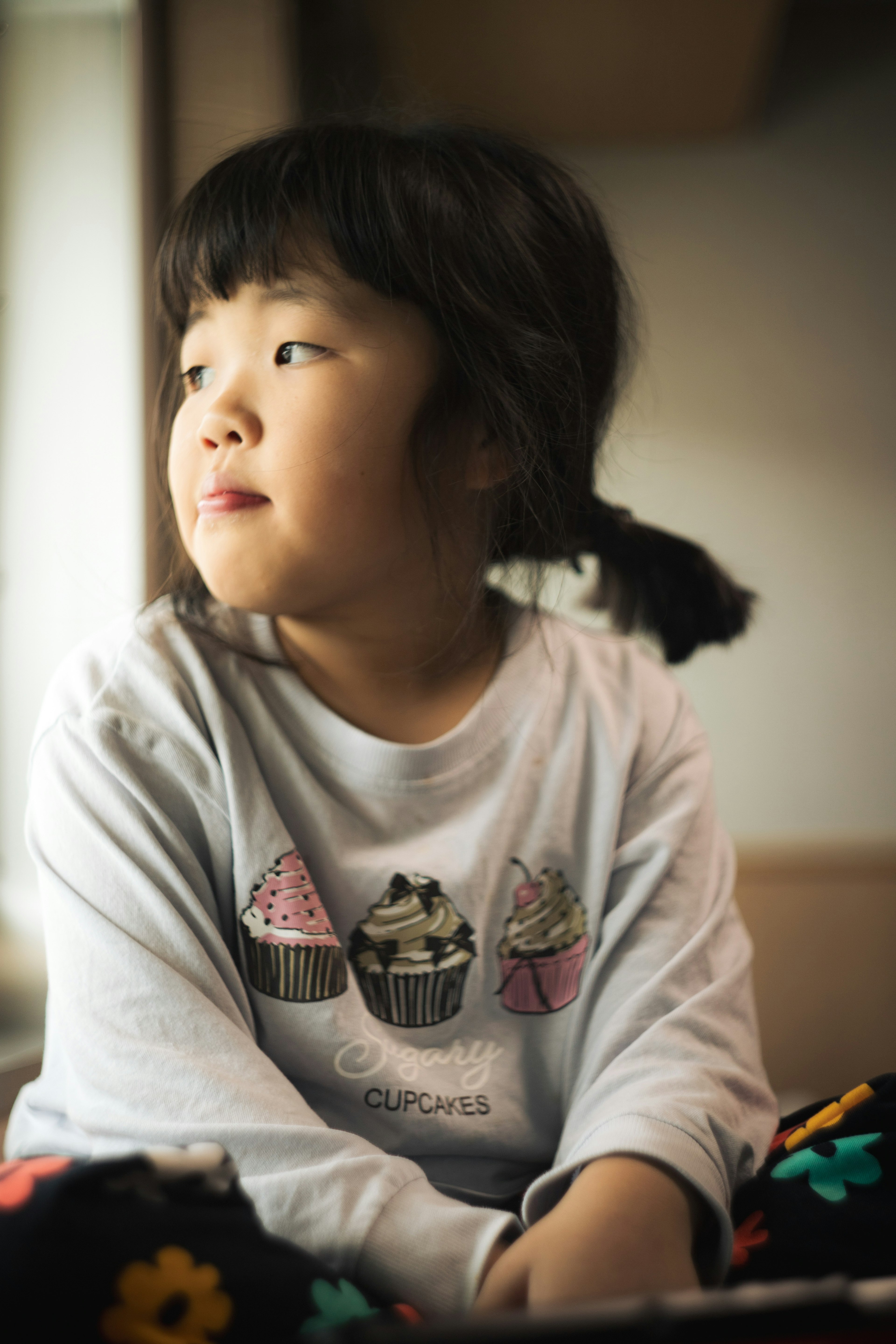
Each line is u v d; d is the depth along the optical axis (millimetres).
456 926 612
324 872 608
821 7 2250
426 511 604
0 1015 969
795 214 2170
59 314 1083
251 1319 356
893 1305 311
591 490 731
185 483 602
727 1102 546
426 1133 572
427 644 646
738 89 1953
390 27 1705
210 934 549
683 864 659
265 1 1237
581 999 621
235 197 600
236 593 579
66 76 1109
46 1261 326
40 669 1053
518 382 642
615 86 1934
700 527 2119
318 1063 566
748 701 2100
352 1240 444
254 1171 468
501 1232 458
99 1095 500
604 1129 513
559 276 676
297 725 625
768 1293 313
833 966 1860
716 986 608
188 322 638
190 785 581
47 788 583
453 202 623
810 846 2018
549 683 686
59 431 1075
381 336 583
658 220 2168
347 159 609
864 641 2107
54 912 560
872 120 2186
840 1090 1716
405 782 622
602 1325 297
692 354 2145
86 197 1108
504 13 1670
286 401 570
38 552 1062
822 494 2125
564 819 656
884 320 2150
